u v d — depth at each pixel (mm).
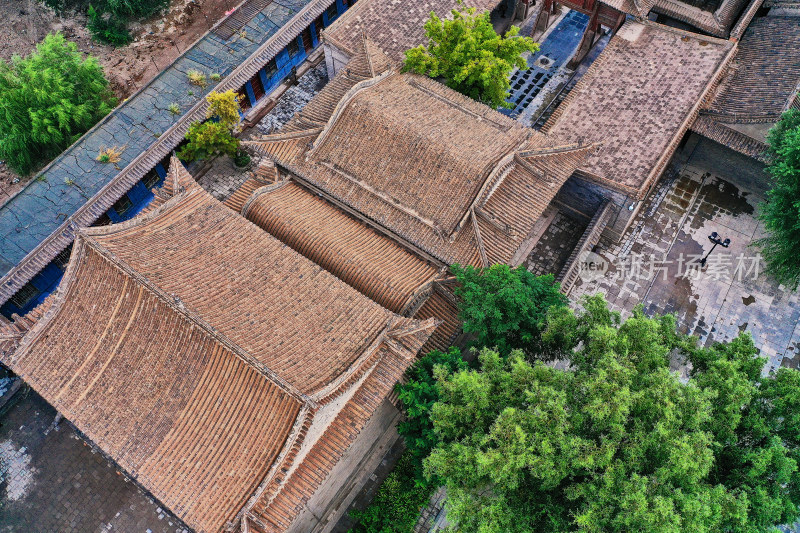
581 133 38812
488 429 24656
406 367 27203
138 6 53438
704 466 20984
